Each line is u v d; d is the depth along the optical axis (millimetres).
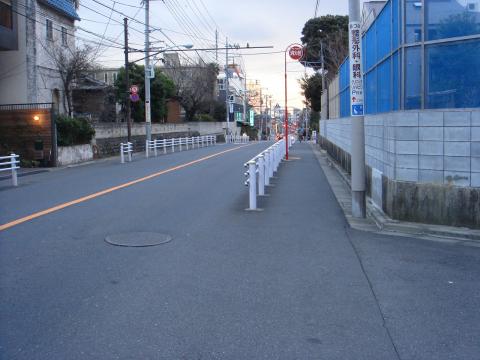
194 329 4816
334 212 11203
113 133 34812
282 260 7266
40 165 24688
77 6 36062
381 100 11781
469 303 5629
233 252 7676
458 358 4309
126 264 6973
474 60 8719
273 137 112188
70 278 6348
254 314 5215
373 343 4578
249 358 4246
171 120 59531
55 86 32125
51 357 4234
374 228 9508
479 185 8859
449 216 9133
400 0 9555
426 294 5898
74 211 11055
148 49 35844
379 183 11141
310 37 57656
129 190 14422
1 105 25391
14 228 9297
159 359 4207
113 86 44219
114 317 5094
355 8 10297
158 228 9336
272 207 11797
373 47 12969
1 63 29641
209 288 6000
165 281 6242
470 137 8852
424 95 9281
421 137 9297
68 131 26188
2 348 4402
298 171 20750
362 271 6773
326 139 34594
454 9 8930
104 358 4219
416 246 8148
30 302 5512
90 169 22406
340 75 23859
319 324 4988
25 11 29344
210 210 11266
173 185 15586
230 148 39656
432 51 9156
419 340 4656
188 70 61500
